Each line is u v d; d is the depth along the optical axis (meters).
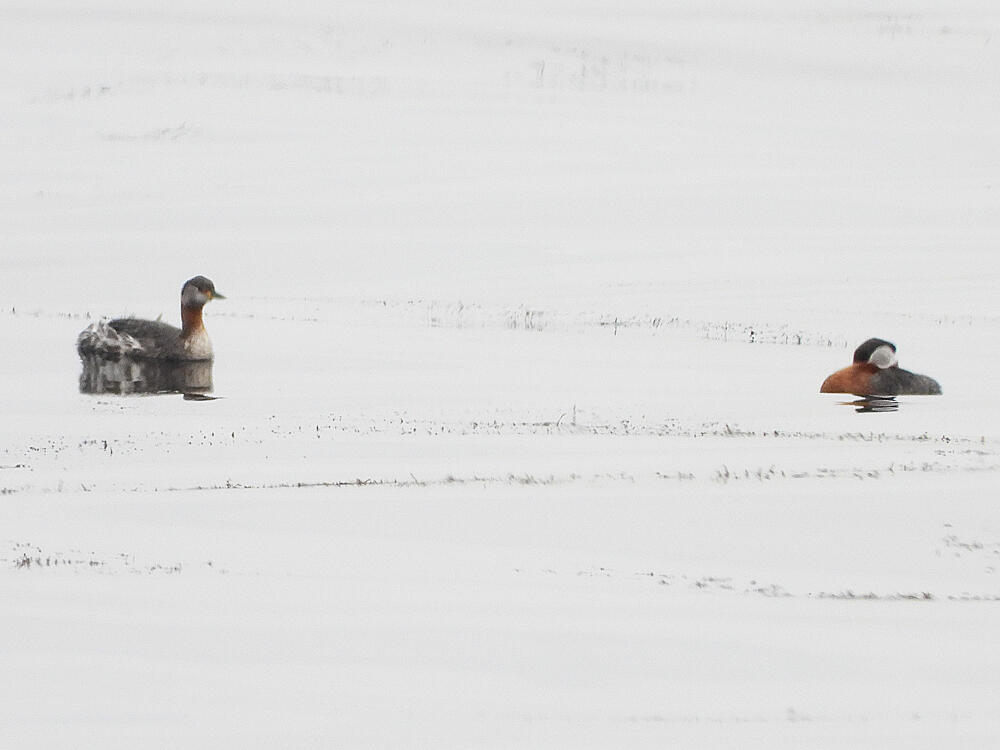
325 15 117.62
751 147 75.69
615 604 14.83
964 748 10.78
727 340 35.66
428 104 86.38
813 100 91.00
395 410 26.59
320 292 46.00
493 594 15.15
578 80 96.38
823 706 11.76
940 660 13.12
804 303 43.25
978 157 73.50
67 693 11.85
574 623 14.07
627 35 111.81
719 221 58.41
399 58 103.94
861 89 94.50
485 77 97.19
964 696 12.09
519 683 12.27
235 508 19.09
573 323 38.41
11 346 32.91
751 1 124.56
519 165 70.31
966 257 51.28
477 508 19.17
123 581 15.38
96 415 26.06
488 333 36.22
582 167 69.94
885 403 27.73
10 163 69.62
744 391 28.95
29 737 10.86
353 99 86.81
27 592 14.88
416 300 44.00
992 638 13.90
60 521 18.39
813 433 24.73
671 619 14.27
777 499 19.81
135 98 86.00
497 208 61.06
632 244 54.22
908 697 12.02
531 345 34.34
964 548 17.77
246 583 15.40
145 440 23.91
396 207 61.12
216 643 13.24
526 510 19.09
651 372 30.89
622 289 46.06
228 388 28.72
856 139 78.50
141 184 65.38
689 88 94.44
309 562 16.45
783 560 17.11
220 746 10.70
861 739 10.95
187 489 20.23
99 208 60.69
